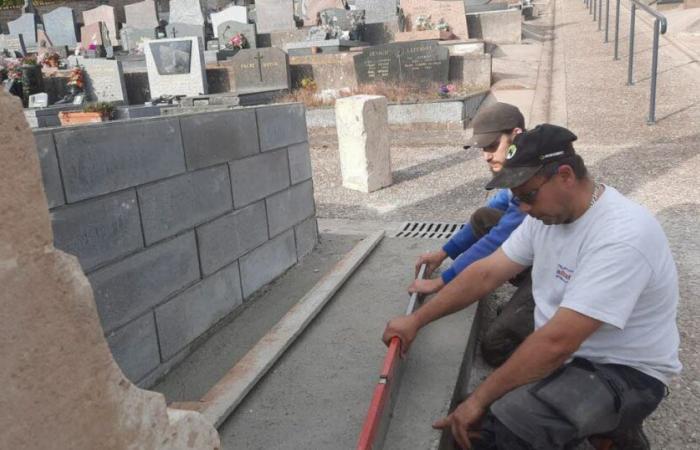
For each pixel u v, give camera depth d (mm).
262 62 11969
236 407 2426
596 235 1876
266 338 2920
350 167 6488
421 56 10891
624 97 9969
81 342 1072
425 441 2129
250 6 20562
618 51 13930
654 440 2393
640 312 1928
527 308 2754
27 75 12953
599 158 6797
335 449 2164
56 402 1030
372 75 11312
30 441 989
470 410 1961
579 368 1968
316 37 15180
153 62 12719
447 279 2816
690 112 8648
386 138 6496
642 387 1949
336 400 2457
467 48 13617
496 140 2811
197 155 3086
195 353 3104
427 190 6293
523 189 1855
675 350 2006
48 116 11273
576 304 1819
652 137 7574
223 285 3363
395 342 2336
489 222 3123
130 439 1181
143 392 1215
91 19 20438
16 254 953
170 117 2875
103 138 2488
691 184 5598
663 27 7883
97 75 13016
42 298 998
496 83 11328
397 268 3887
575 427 1874
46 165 2238
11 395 954
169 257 2910
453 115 9094
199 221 3125
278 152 3906
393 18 16766
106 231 2525
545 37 17062
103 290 2525
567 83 11375
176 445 1291
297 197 4203
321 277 4000
